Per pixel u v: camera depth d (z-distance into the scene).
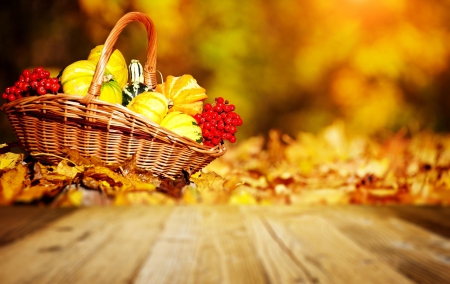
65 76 1.67
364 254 1.89
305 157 2.68
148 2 4.42
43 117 1.62
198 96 1.76
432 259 1.86
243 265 1.80
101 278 1.72
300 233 2.06
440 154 2.51
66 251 1.88
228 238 2.00
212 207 2.33
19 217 2.17
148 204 2.34
